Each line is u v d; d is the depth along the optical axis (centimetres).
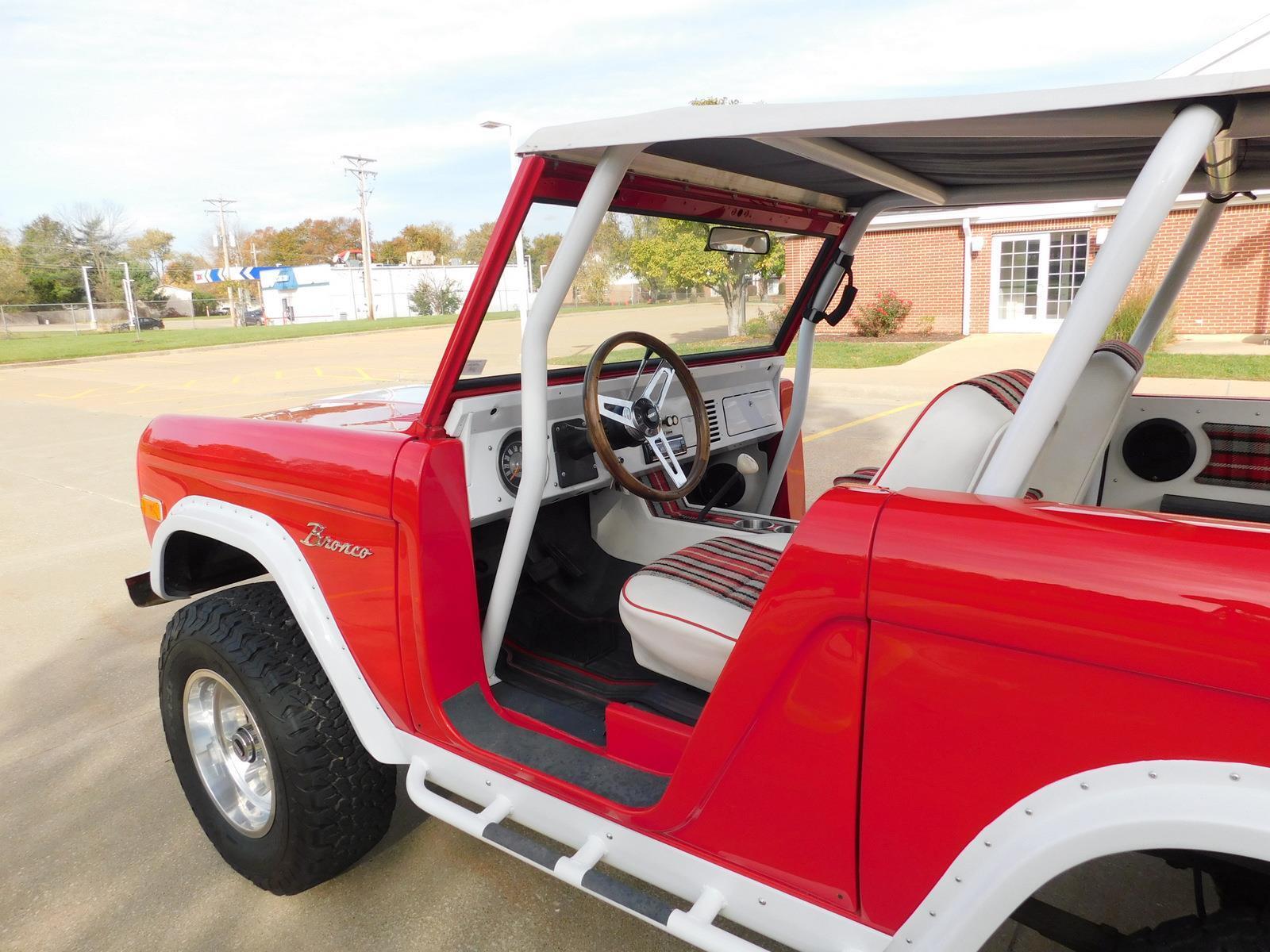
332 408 278
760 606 138
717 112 150
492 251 184
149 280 6762
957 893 126
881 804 133
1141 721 109
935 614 120
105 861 262
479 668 212
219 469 236
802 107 141
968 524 121
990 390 168
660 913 158
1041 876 115
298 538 218
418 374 1155
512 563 212
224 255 7981
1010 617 114
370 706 212
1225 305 1416
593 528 313
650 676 247
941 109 128
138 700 364
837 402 1020
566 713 222
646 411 260
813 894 146
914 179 234
